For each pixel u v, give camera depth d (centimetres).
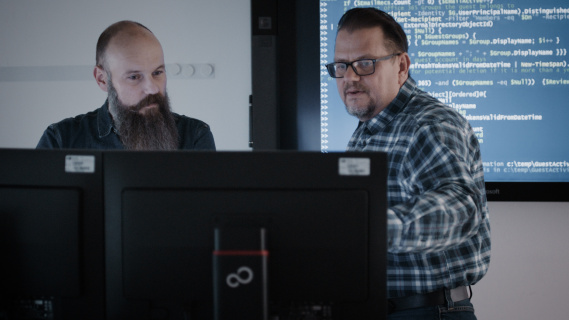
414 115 150
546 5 213
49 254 84
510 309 221
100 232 83
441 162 132
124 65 224
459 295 142
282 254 82
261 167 82
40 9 227
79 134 227
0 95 230
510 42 214
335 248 81
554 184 215
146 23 225
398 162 147
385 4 216
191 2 224
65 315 85
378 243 81
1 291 86
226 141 226
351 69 181
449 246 110
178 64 225
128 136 226
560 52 213
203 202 81
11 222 84
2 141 230
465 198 114
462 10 215
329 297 82
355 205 81
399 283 140
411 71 218
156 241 82
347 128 218
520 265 220
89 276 84
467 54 216
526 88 215
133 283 83
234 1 223
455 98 217
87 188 83
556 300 219
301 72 217
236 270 78
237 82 224
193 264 82
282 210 81
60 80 228
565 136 215
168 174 82
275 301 83
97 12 225
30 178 85
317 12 216
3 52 229
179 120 226
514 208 220
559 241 219
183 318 83
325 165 82
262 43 212
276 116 214
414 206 105
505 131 216
